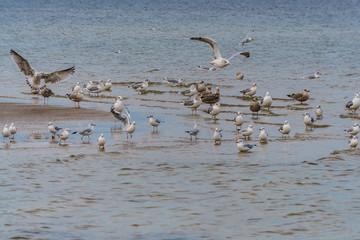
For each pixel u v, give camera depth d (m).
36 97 43.44
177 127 33.97
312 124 34.00
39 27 100.12
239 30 97.75
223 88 48.75
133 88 45.84
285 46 77.44
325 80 52.06
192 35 90.00
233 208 22.12
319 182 24.89
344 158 27.92
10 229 20.23
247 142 30.77
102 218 21.20
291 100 42.59
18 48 74.69
